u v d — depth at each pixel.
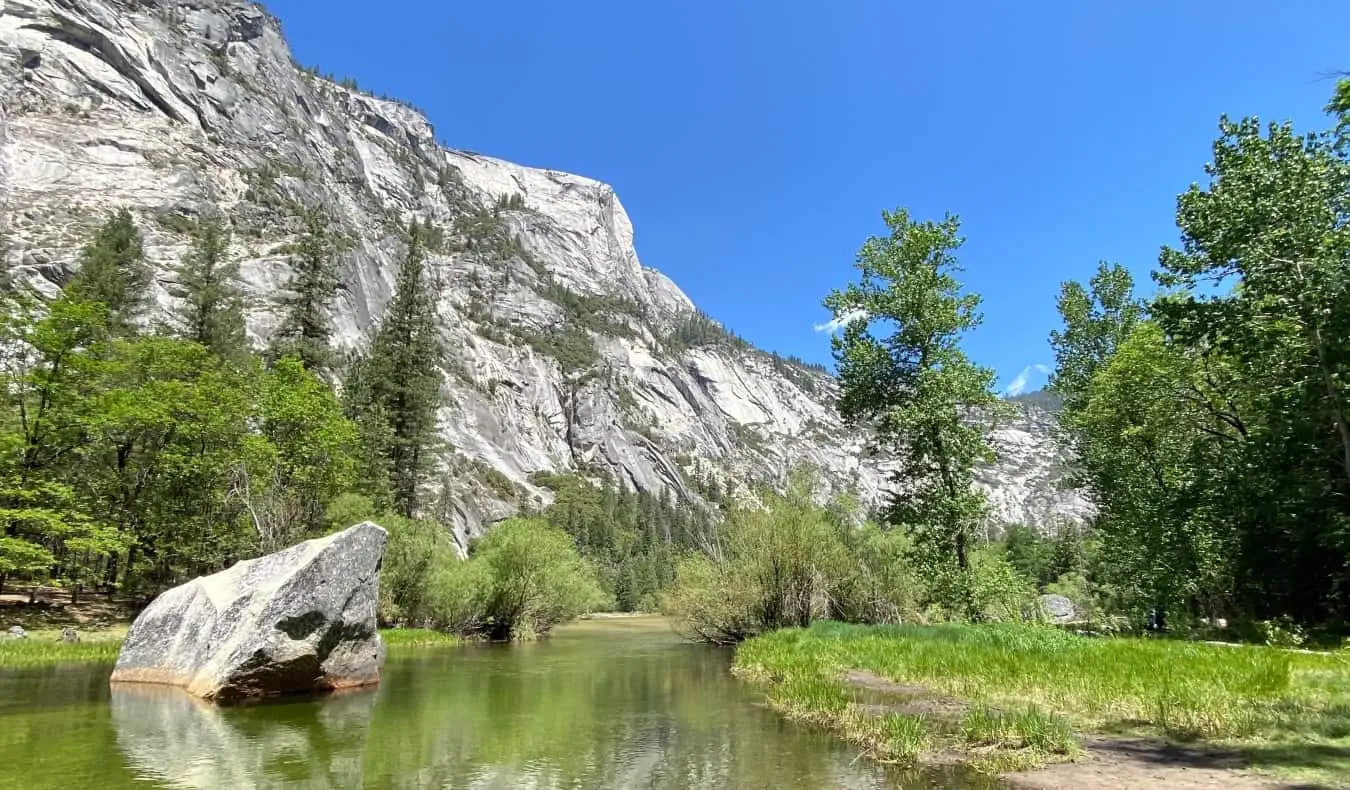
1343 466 22.86
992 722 10.23
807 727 11.45
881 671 16.73
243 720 11.47
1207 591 30.27
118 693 13.51
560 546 37.44
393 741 10.10
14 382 26.84
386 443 39.69
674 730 11.16
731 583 30.11
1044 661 15.38
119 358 32.25
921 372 26.89
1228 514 25.88
